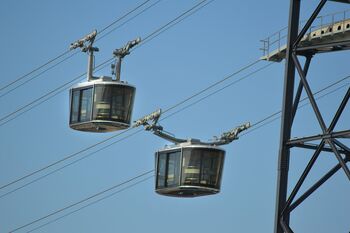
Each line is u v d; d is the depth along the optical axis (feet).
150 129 371.97
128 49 369.30
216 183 372.99
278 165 246.47
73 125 377.09
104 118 368.27
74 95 375.86
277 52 355.36
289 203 244.22
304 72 254.88
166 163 375.86
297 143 245.86
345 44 245.65
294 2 251.60
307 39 347.97
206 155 370.32
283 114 247.70
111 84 368.07
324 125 240.12
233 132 368.68
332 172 247.70
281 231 244.83
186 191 375.04
